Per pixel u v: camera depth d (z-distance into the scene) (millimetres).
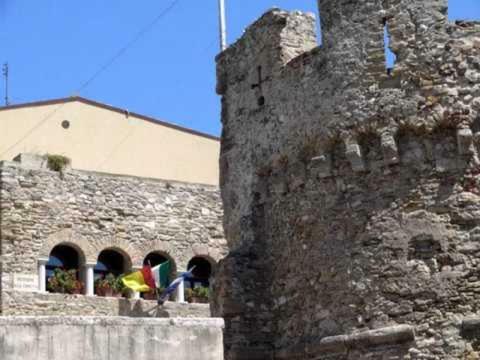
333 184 25203
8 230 39875
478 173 24016
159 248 43469
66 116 48438
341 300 24422
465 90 24391
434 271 23578
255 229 27188
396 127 24453
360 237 24406
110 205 42719
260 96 27828
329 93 25438
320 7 26094
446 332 23141
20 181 40750
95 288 41594
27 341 17438
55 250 41688
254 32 28375
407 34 24891
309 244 25453
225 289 26328
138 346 18281
